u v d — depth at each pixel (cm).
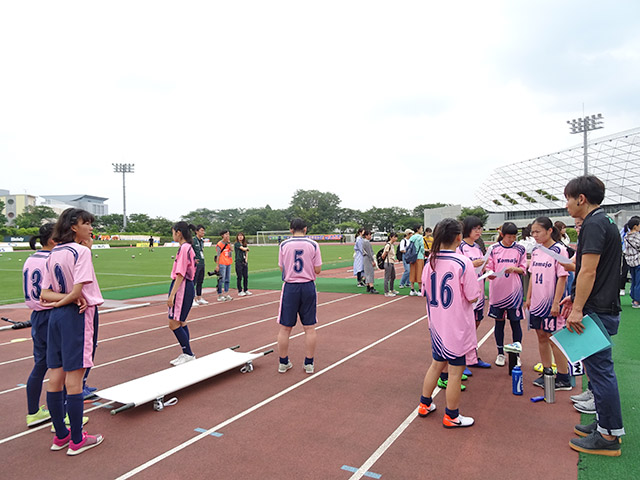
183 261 535
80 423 334
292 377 500
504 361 546
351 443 338
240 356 531
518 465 301
